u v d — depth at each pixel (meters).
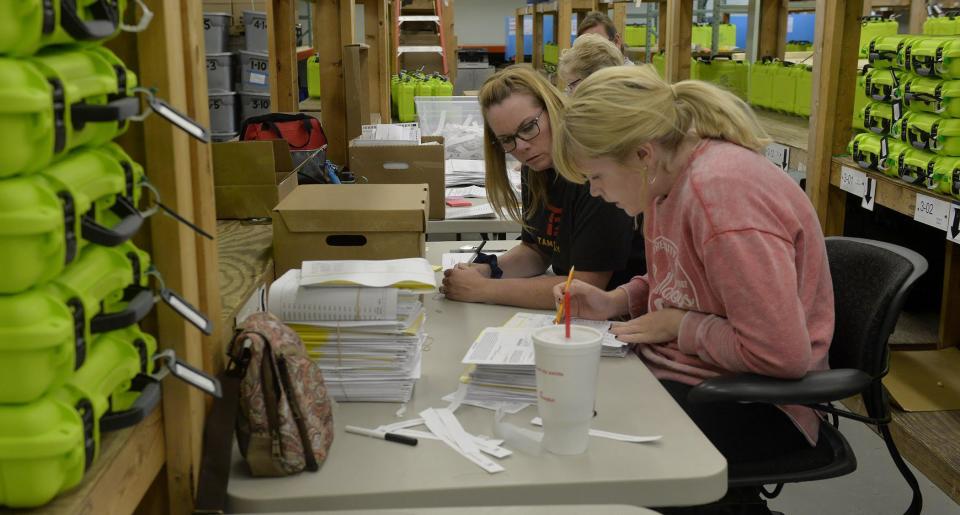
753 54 5.77
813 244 1.60
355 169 3.10
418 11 7.80
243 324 1.23
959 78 2.44
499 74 2.18
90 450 0.88
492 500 1.17
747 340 1.49
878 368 1.72
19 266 0.77
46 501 0.84
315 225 2.02
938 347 3.31
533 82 2.14
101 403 0.90
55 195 0.80
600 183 1.66
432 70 7.25
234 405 1.20
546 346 1.21
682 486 1.20
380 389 1.46
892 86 2.78
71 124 0.83
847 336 1.80
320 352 1.45
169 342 1.12
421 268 1.55
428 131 4.21
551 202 2.26
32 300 0.80
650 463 1.24
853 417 1.74
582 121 1.59
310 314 1.45
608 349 1.68
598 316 1.89
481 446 1.28
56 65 0.81
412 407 1.44
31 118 0.75
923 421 2.83
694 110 1.61
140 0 0.98
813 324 1.64
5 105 0.73
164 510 1.17
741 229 1.48
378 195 2.20
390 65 6.52
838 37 3.06
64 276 0.86
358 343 1.45
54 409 0.83
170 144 1.07
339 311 1.45
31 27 0.75
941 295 3.59
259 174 2.41
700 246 1.55
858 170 2.97
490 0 13.64
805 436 1.69
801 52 6.68
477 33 13.78
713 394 1.49
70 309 0.84
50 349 0.81
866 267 1.80
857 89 3.66
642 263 2.21
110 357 0.95
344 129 3.91
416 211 2.00
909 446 2.78
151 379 1.03
